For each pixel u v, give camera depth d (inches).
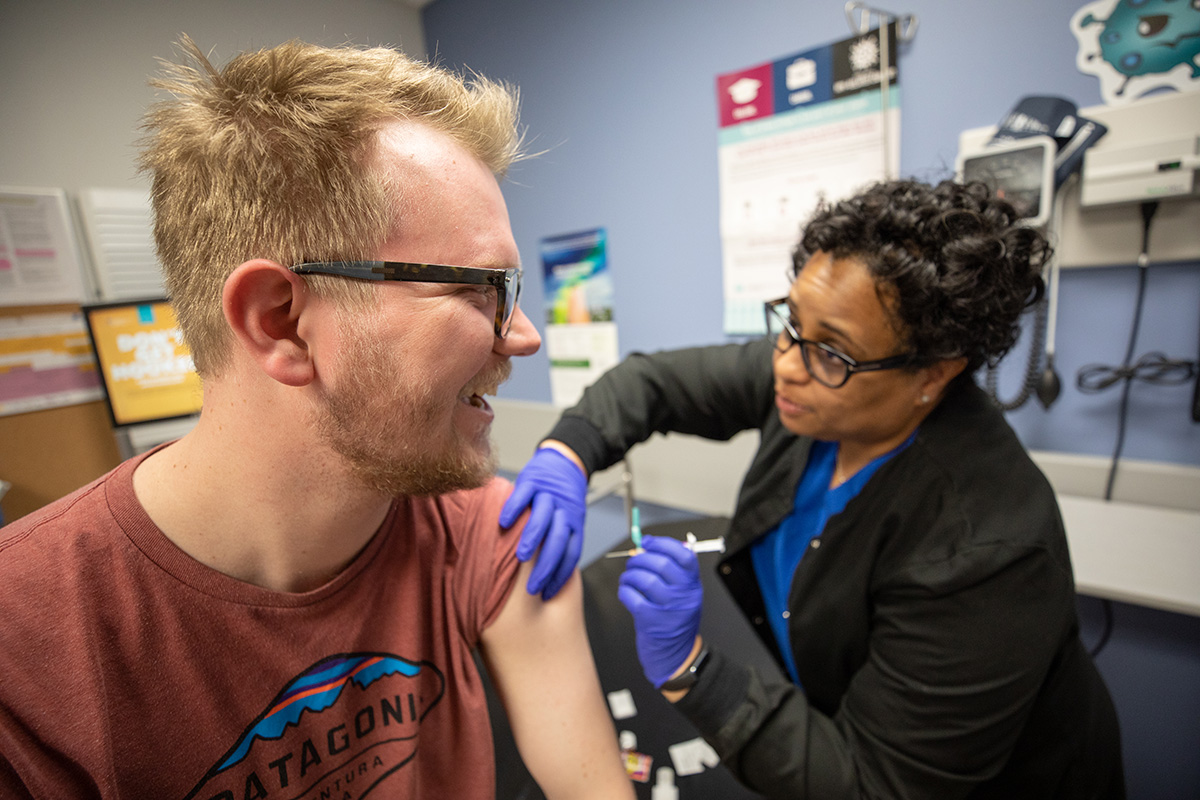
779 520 35.0
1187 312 46.3
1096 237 47.6
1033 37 47.7
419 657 21.5
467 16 84.4
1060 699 28.5
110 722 16.0
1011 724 24.1
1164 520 46.8
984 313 23.5
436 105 16.8
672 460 79.5
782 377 28.0
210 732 17.5
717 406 41.9
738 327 70.7
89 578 16.3
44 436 57.7
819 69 58.3
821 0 57.0
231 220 15.7
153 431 58.9
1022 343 53.7
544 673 25.0
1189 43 41.7
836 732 27.4
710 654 30.3
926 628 24.8
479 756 23.4
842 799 25.4
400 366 16.7
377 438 17.5
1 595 15.5
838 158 59.2
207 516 17.8
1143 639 53.1
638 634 32.0
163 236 17.0
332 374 16.6
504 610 24.8
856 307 24.0
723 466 74.9
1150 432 49.5
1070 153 46.1
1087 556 42.6
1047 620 23.3
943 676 23.9
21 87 50.9
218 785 17.7
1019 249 24.5
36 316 55.9
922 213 23.5
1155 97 43.1
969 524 25.0
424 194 15.9
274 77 15.3
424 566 22.5
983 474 26.1
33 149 52.4
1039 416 54.6
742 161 65.5
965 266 22.9
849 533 29.8
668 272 75.4
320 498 18.4
